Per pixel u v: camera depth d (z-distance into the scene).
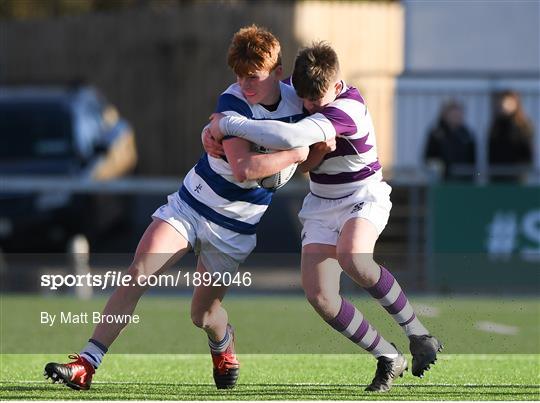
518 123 43.19
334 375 23.09
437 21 48.62
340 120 19.14
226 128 18.86
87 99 52.53
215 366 21.05
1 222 43.19
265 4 63.50
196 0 70.31
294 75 19.17
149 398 19.88
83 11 76.38
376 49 60.78
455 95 48.19
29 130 48.47
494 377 22.84
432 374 23.12
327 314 20.06
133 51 67.62
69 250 42.97
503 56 48.47
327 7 60.59
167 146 66.44
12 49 71.62
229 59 18.97
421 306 31.94
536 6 48.25
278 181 19.50
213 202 19.55
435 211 37.66
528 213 37.62
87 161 47.84
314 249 20.05
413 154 48.47
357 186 19.89
